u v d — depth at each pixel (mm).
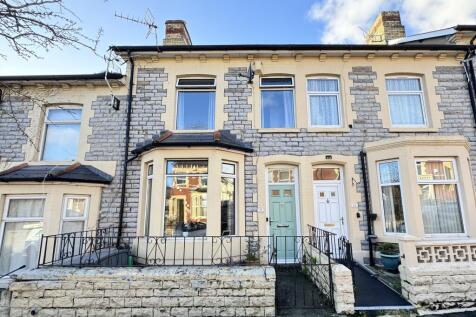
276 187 8312
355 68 8781
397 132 8297
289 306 4832
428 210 7344
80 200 7727
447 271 4938
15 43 4578
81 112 8820
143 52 8656
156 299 4531
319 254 5766
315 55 8758
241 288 4582
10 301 4500
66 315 4449
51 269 4719
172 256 6867
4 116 8531
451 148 7430
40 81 8570
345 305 4570
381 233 7562
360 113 8453
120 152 8258
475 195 7676
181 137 7883
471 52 8656
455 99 8531
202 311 4516
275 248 6832
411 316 4574
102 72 8664
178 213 7289
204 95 8977
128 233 7656
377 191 7766
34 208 7512
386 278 6328
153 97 8641
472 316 4559
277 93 8969
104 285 4551
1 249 7262
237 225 7625
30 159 8266
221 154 7551
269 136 8336
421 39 9688
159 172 7301
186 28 10211
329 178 8352
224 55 8711
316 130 8328
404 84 8914
